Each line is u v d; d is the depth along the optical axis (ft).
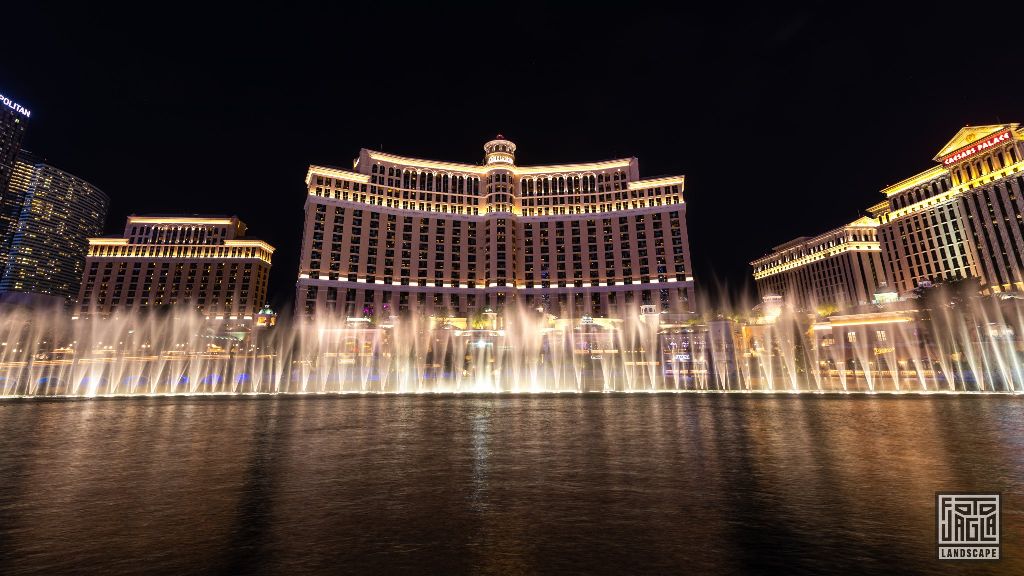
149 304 496.23
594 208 478.59
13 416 85.81
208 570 21.16
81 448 52.85
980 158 351.87
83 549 23.63
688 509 29.81
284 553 23.09
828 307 286.87
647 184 468.75
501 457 46.98
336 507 30.68
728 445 53.01
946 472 38.88
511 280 447.42
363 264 424.46
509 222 464.65
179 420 79.15
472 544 24.21
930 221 401.29
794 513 28.78
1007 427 64.75
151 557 22.62
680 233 447.42
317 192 428.97
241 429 68.13
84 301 485.15
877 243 483.10
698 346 270.05
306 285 401.70
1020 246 323.98
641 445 53.42
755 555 22.56
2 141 591.37
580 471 40.63
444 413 89.10
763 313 283.59
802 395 126.11
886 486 34.78
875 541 24.22
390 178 463.83
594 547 23.72
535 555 22.74
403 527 26.84
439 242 458.50
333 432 64.85
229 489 35.19
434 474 39.78
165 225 522.88
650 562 21.84
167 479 38.27
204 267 517.55
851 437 57.67
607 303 442.50
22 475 39.70
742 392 141.28
